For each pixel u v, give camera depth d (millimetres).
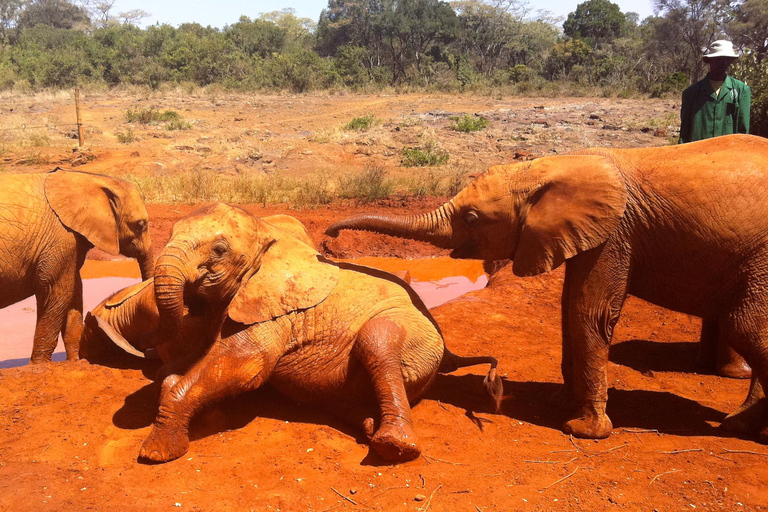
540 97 40188
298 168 20203
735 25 44688
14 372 5855
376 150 22953
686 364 6543
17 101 34812
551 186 4789
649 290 4910
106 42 59469
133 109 31703
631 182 4730
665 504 4047
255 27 61750
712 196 4535
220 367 4617
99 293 9852
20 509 3930
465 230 5027
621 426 5137
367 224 5133
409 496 4109
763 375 4633
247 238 4711
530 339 7227
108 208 6457
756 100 14781
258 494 4109
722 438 4898
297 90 42844
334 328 4961
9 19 81875
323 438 4793
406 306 5129
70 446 4703
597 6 74812
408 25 60438
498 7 68312
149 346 5832
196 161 20438
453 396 5691
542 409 5453
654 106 31828
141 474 4344
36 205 6109
